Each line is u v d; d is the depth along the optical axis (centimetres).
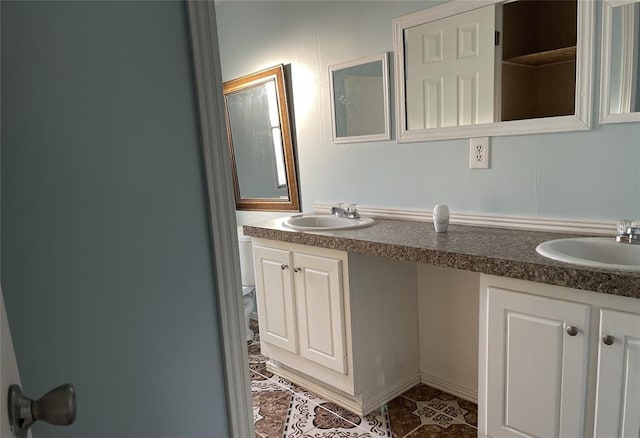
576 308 126
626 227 150
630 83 151
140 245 78
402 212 226
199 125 84
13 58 61
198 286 87
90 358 72
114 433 76
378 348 208
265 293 235
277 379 244
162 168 80
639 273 116
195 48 82
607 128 158
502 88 182
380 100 227
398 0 211
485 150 191
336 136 252
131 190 76
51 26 65
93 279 72
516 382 142
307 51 260
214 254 89
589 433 130
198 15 82
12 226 62
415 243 170
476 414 201
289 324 224
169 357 83
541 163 176
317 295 206
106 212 73
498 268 140
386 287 209
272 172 300
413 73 211
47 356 67
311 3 252
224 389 93
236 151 328
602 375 124
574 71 162
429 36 202
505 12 177
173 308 83
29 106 63
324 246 196
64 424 52
